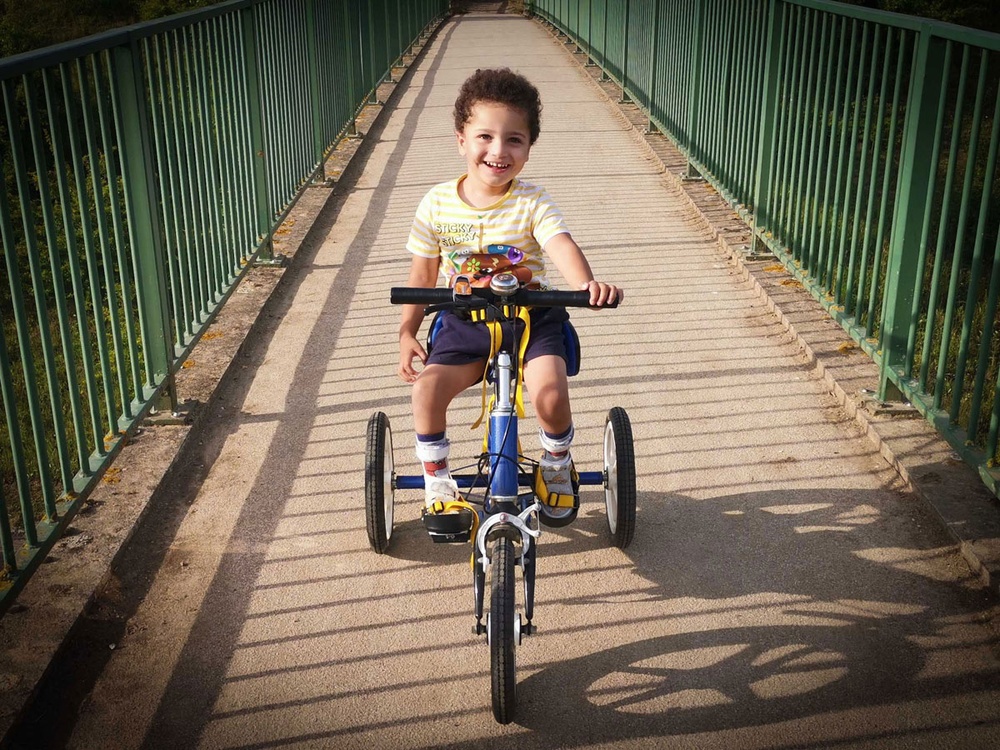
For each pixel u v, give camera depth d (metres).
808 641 3.14
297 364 5.30
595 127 11.59
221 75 5.61
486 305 2.82
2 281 10.74
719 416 4.62
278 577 3.53
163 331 4.34
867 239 4.78
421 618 3.32
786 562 3.55
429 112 12.96
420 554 3.67
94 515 3.71
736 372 5.07
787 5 6.00
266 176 6.62
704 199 8.08
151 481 3.95
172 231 4.70
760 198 6.46
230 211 5.86
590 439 4.44
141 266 4.24
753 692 2.93
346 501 4.01
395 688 2.99
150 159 4.18
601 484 3.73
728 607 3.32
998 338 5.57
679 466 4.20
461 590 3.46
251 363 5.31
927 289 6.95
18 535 3.56
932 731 2.75
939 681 2.95
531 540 2.89
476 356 3.14
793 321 5.50
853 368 4.88
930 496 3.78
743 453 4.29
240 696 2.96
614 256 6.92
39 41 43.31
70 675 3.03
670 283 6.38
